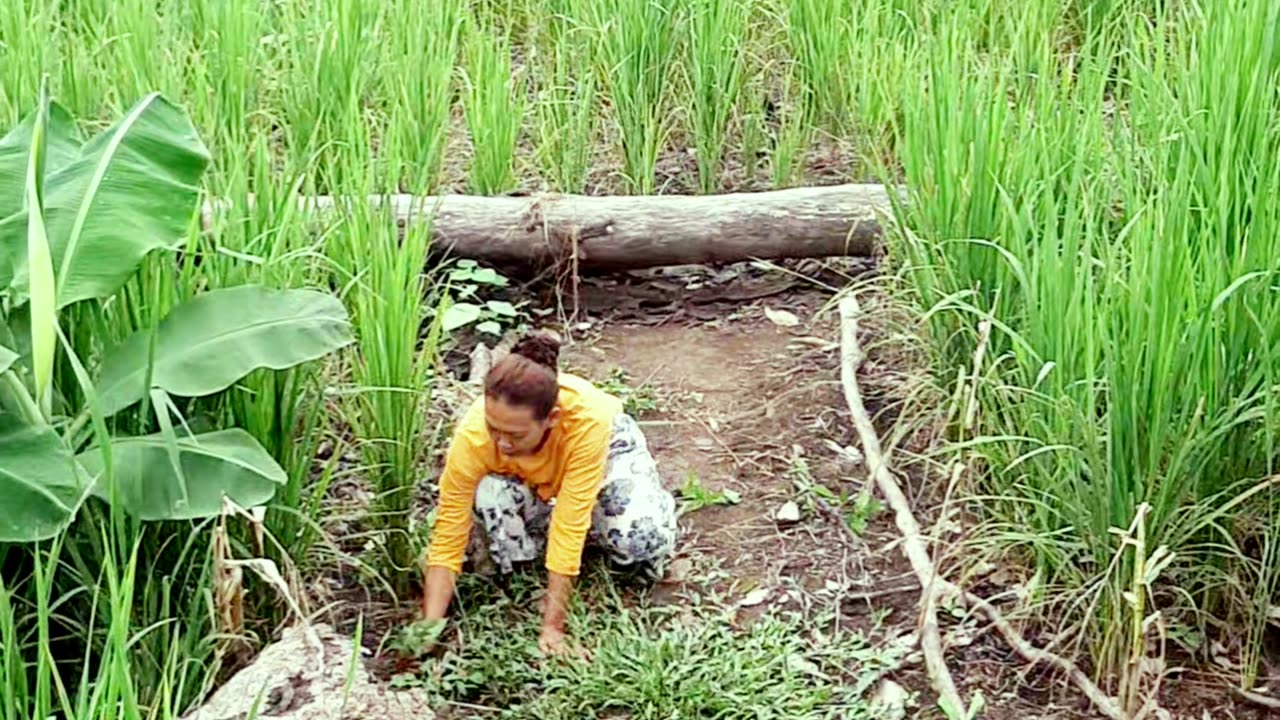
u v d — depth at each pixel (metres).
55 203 3.52
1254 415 3.56
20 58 5.08
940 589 3.93
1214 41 4.65
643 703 3.56
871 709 3.60
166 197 3.60
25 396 3.39
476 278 5.44
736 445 4.80
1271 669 3.71
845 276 5.80
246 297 3.72
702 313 5.64
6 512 3.14
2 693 2.98
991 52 5.90
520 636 3.82
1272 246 3.76
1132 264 3.70
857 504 4.34
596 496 3.77
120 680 2.75
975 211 4.42
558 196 5.57
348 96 5.95
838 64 6.48
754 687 3.62
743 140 6.38
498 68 6.22
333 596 4.02
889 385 4.96
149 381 3.42
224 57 5.87
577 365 5.28
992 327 4.32
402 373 4.01
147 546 3.62
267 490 3.49
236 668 3.60
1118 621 3.57
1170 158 4.37
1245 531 3.77
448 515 3.80
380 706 3.36
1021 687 3.70
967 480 4.23
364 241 4.41
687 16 6.45
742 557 4.26
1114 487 3.58
